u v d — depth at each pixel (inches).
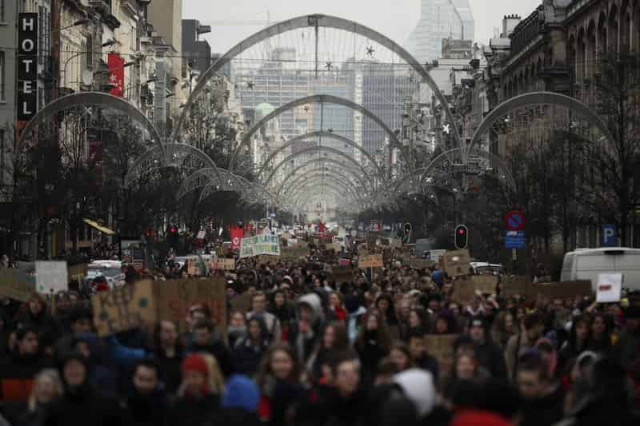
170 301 1389.0
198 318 1170.0
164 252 4913.9
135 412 879.1
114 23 6909.5
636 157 3506.4
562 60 5679.1
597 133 4480.8
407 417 745.6
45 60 4845.0
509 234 2691.9
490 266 3624.5
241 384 775.7
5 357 1196.5
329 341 1055.6
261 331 1192.8
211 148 7421.3
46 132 4286.4
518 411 707.4
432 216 7253.9
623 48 3747.5
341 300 1567.4
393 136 6717.5
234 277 2493.8
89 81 5856.3
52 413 841.5
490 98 7755.9
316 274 2411.4
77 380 873.5
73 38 5777.6
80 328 1218.0
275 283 2110.0
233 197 7140.8
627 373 906.7
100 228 5022.1
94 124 5206.7
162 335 1069.8
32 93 4170.8
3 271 1692.9
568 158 4109.3
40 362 1098.1
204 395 864.3
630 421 829.8
